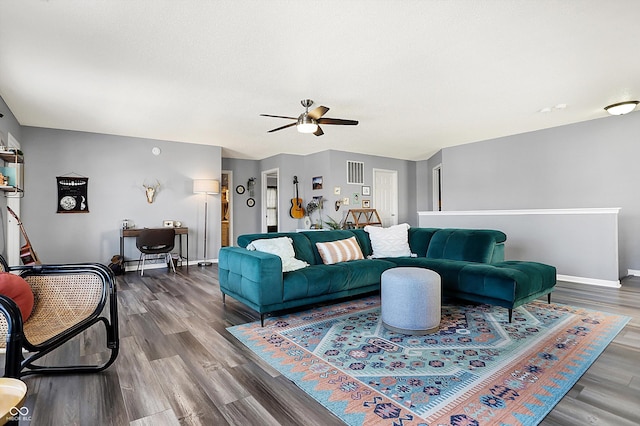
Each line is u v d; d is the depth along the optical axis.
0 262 2.09
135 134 5.55
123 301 3.72
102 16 2.23
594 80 3.45
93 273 2.11
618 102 4.14
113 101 3.88
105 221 5.48
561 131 5.37
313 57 2.86
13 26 2.33
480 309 3.31
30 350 1.54
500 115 4.70
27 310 1.85
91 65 2.95
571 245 4.77
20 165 4.73
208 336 2.66
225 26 2.36
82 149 5.30
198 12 2.20
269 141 6.22
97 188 5.41
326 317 3.10
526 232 5.17
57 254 5.11
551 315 3.11
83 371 2.07
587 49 2.78
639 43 2.68
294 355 2.29
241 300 3.19
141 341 2.56
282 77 3.26
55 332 1.75
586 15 2.28
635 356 2.25
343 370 2.07
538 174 5.64
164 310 3.38
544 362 2.16
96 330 2.80
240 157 7.96
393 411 1.65
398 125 5.19
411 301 2.64
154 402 1.75
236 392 1.84
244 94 3.70
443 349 2.37
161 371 2.08
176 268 5.87
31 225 4.92
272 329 2.79
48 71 3.06
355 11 2.20
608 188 4.97
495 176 6.18
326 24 2.35
